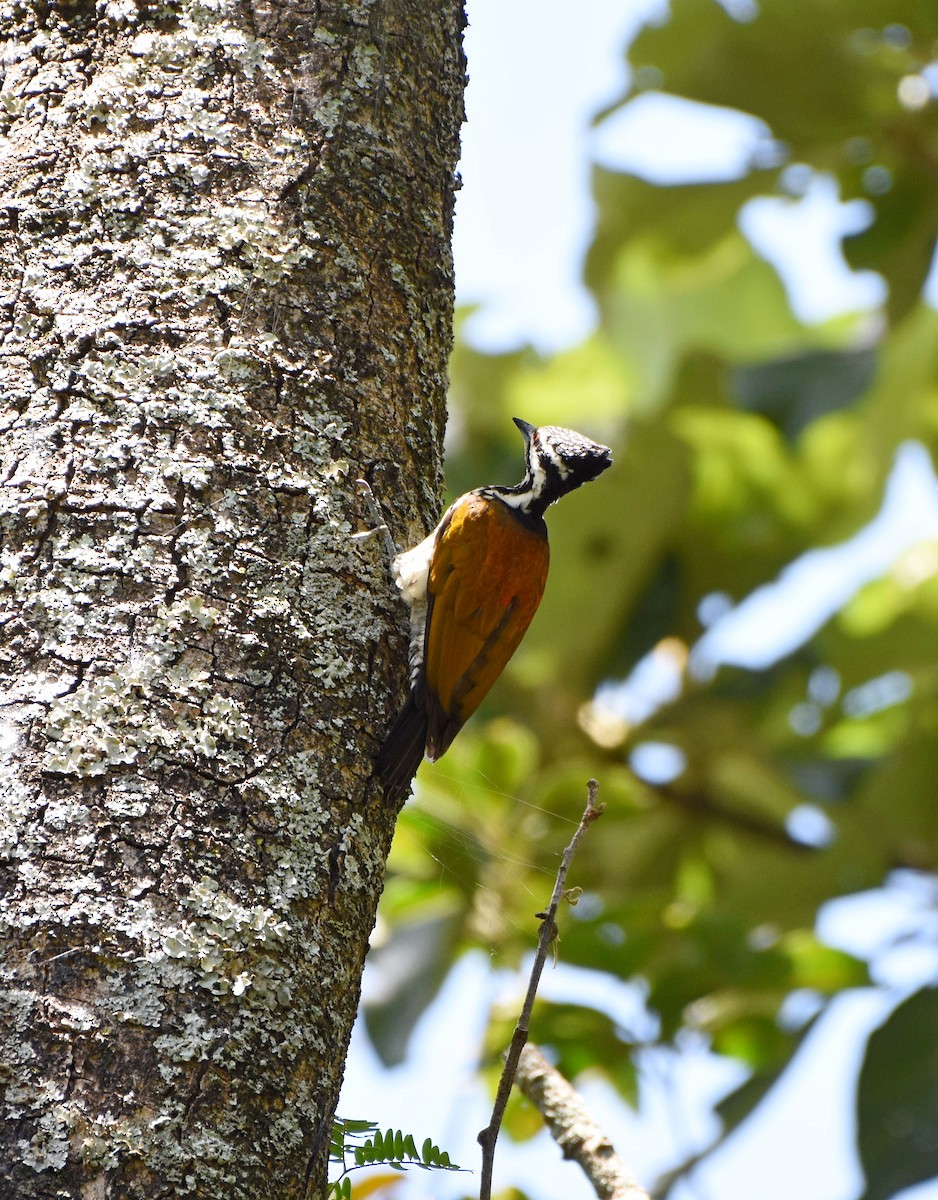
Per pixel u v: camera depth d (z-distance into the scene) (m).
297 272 7.17
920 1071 14.65
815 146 18.95
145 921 5.72
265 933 5.95
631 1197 7.74
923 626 20.36
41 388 6.58
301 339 7.08
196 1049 5.62
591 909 14.02
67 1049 5.46
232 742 6.18
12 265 6.84
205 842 5.96
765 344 22.23
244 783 6.14
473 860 13.45
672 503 21.09
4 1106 5.34
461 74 8.58
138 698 6.06
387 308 7.55
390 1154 6.93
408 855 13.63
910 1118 14.57
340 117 7.56
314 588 6.70
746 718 20.33
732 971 13.43
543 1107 8.16
